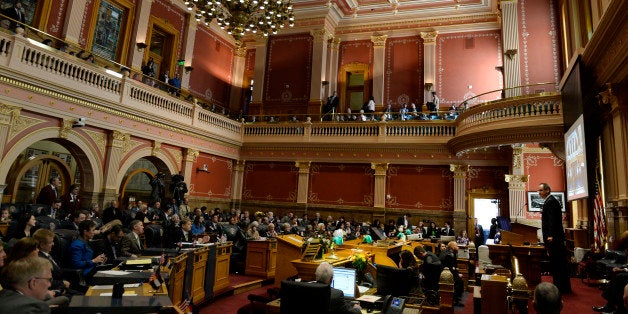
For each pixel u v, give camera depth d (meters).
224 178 17.61
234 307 6.64
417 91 18.08
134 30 15.65
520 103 11.48
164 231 7.93
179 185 13.54
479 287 4.79
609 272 6.14
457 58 17.69
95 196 11.86
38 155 13.02
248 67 21.25
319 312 2.93
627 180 7.23
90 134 11.75
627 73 6.75
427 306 4.20
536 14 13.47
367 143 16.00
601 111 8.41
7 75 9.48
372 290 4.52
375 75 18.75
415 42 18.55
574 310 5.59
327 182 16.89
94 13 14.21
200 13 11.28
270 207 17.47
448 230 13.97
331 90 19.22
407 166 15.86
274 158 17.59
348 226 13.62
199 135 15.78
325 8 18.53
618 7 5.99
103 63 14.49
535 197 13.68
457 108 16.31
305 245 6.48
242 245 9.81
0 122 9.45
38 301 2.51
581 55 7.77
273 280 9.16
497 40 17.28
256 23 11.65
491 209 14.91
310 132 17.03
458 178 14.99
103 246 5.98
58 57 10.59
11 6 11.83
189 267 5.86
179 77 17.61
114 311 2.73
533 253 6.84
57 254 5.47
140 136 13.23
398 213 15.63
